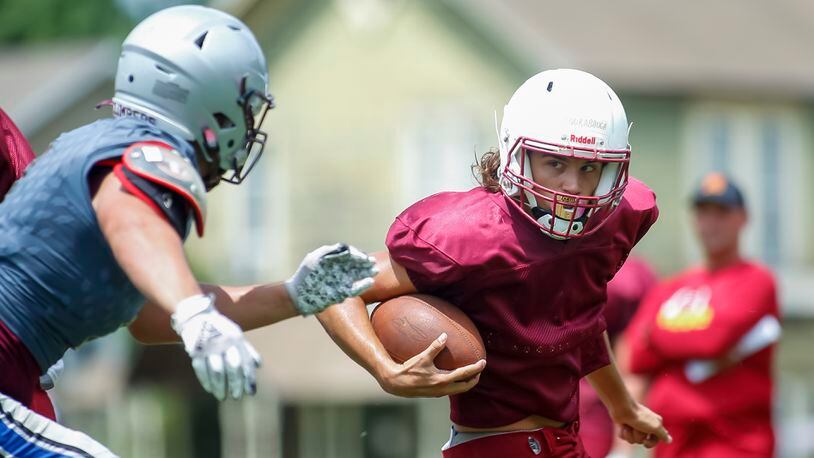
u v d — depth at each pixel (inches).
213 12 588.7
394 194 3063.5
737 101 3120.1
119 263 515.5
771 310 1162.6
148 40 572.1
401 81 3056.1
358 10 3056.1
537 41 2987.2
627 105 3048.7
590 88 646.5
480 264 643.5
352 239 3080.7
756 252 3159.5
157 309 631.8
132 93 573.9
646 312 1197.7
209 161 585.0
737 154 3129.9
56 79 3590.1
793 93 3132.4
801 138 3174.2
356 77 3070.9
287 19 3083.2
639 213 687.7
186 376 3366.1
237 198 3129.9
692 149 3088.1
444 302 652.7
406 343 641.6
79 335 561.3
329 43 3073.3
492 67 3031.5
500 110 3031.5
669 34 3164.4
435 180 3051.2
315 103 3085.6
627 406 772.6
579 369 701.3
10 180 653.9
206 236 3157.0
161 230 518.0
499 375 674.8
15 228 545.6
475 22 3016.7
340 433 3319.4
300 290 569.3
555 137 636.1
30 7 4877.0
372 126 3073.3
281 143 3095.5
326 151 3088.1
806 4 3447.3
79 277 543.5
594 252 666.2
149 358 3277.6
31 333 550.6
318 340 3248.0
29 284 545.3
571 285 664.4
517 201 653.9
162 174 525.3
